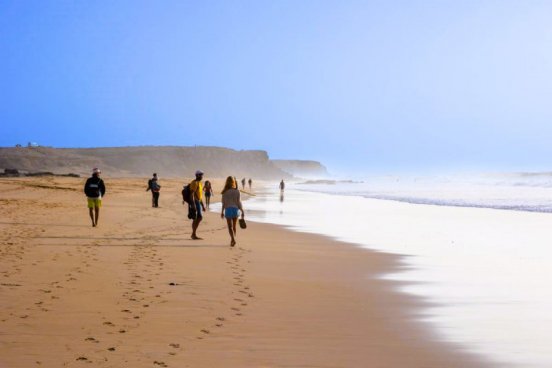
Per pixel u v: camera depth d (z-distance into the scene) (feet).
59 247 51.75
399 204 177.47
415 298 34.73
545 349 24.07
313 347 23.61
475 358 22.74
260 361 21.45
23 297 31.01
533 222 106.01
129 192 197.36
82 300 30.73
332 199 215.31
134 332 24.91
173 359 21.30
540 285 39.68
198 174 62.59
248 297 33.37
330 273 43.86
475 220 110.83
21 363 20.31
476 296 35.58
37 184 216.74
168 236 64.75
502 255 57.26
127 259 45.96
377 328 27.17
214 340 24.12
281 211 132.77
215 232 72.08
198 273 40.88
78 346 22.56
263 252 54.95
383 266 48.44
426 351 23.54
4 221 76.23
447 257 55.21
